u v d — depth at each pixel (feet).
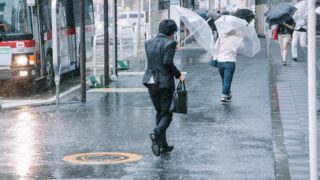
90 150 39.55
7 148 40.34
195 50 126.11
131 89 69.21
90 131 45.75
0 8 66.33
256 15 157.79
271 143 40.73
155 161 36.32
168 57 36.70
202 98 60.80
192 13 56.80
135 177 32.81
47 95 67.26
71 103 59.98
